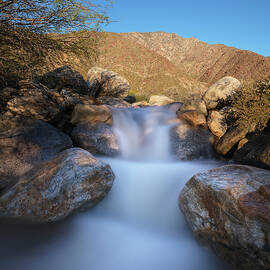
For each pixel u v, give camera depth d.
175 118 6.75
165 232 2.57
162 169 3.88
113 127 5.64
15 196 2.53
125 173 3.58
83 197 2.52
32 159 3.35
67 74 9.28
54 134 4.12
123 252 2.23
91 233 2.49
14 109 4.38
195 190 2.31
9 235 2.37
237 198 1.86
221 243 1.91
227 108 6.36
